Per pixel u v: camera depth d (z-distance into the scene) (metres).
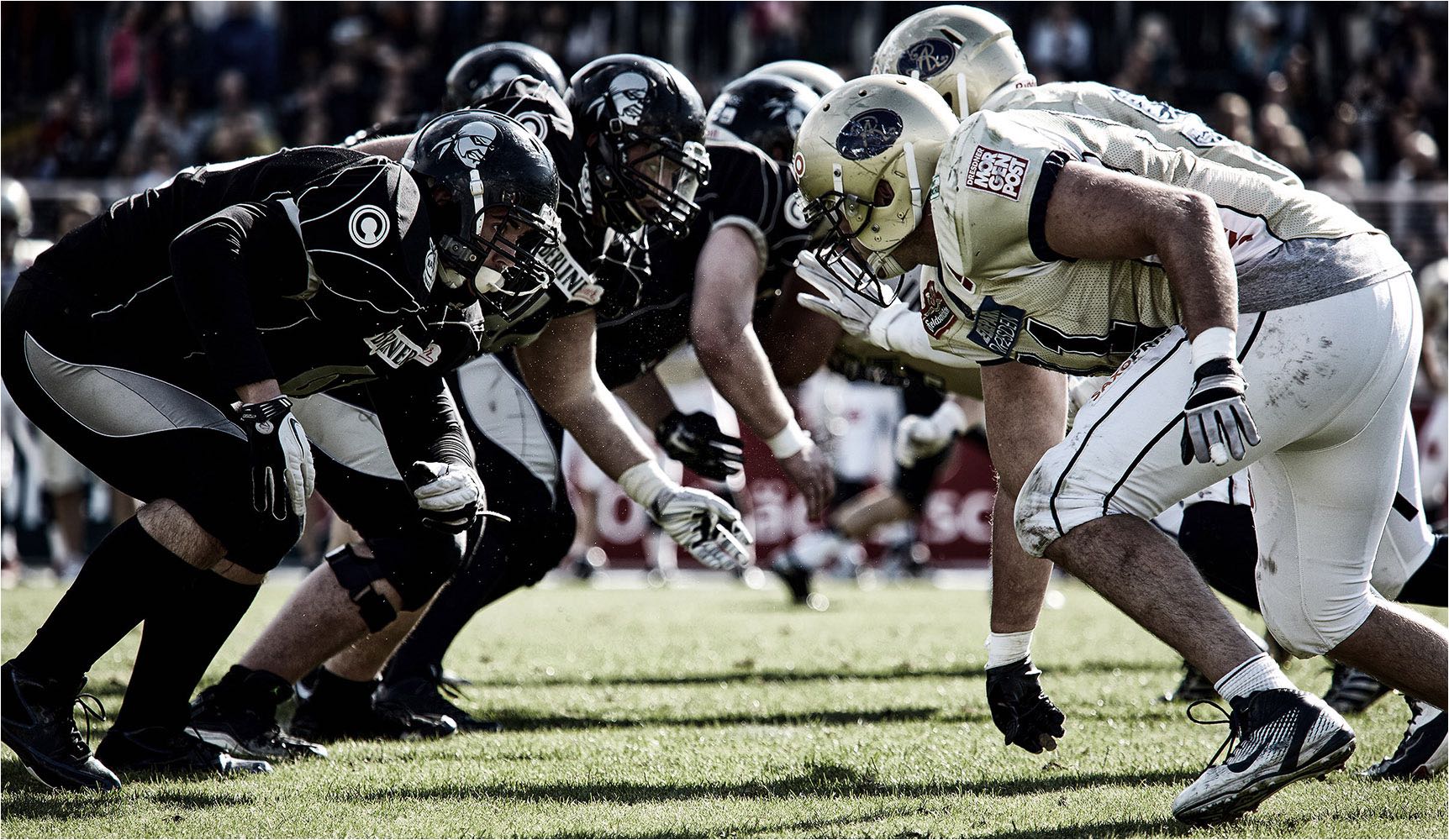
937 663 17.86
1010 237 8.76
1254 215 8.99
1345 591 9.59
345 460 11.64
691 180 12.24
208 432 10.03
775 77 15.02
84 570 9.91
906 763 10.90
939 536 35.94
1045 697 10.92
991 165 8.74
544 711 14.09
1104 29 45.22
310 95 43.75
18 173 45.44
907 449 21.09
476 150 9.47
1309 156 40.88
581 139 11.93
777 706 14.16
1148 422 8.78
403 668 13.08
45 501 33.22
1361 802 9.38
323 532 33.28
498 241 9.62
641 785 10.12
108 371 10.02
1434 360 31.75
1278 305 8.80
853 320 13.74
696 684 16.06
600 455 13.26
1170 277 8.33
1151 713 13.55
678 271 14.43
